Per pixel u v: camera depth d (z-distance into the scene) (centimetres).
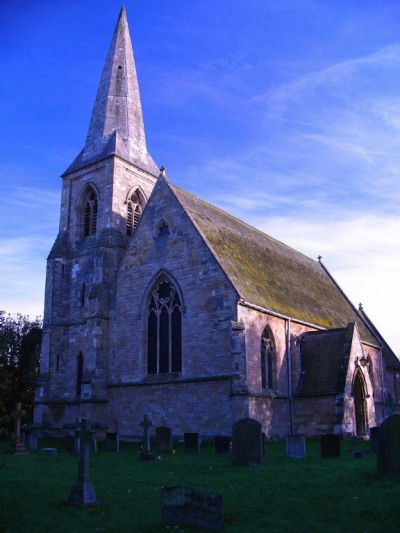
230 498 1512
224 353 3331
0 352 5478
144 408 3641
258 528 1205
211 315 3450
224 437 2700
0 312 5875
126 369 3844
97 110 5200
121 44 5456
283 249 5466
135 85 5397
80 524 1248
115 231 4459
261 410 3422
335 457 2422
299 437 2483
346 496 1512
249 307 3481
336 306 5438
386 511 1327
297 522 1255
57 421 4228
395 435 1819
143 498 1528
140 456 2522
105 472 2058
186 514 1227
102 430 3775
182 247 3728
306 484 1705
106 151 4756
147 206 4047
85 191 4828
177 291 3681
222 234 4166
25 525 1233
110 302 4072
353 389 3719
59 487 1703
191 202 4181
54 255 4634
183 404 3447
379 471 1822
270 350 3716
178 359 3606
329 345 3966
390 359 5825
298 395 3756
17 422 2884
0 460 2472
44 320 4481
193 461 2386
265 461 2323
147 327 3856
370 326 5972
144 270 3925
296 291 4644
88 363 3925
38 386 4256
